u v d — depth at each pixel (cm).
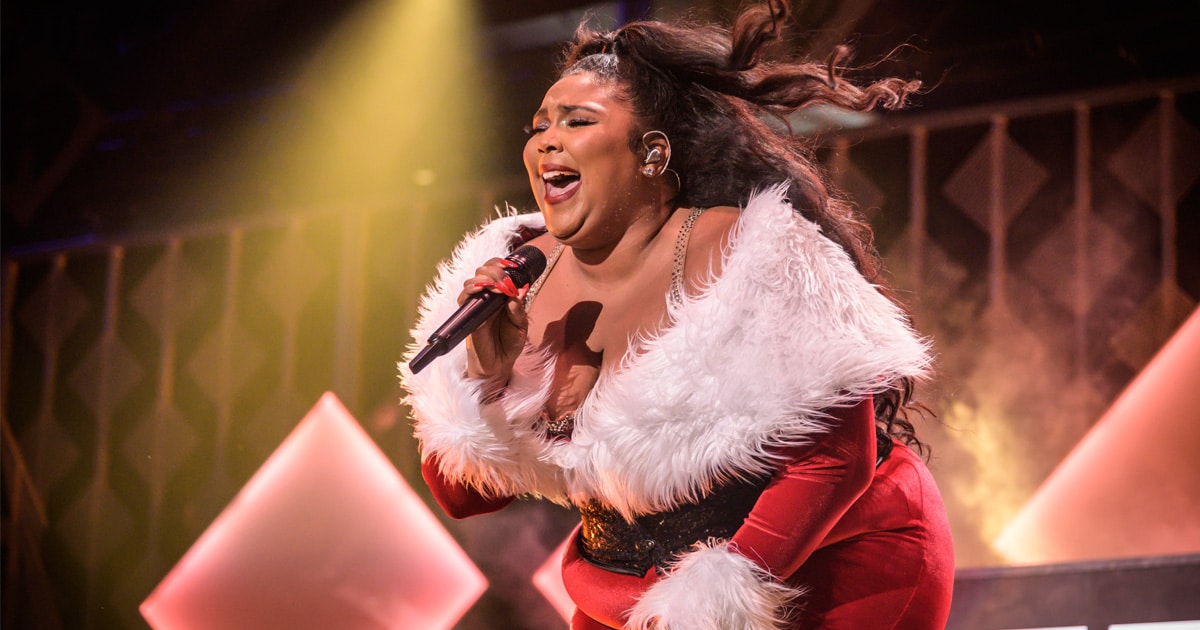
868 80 392
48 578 551
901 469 177
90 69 532
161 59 519
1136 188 405
